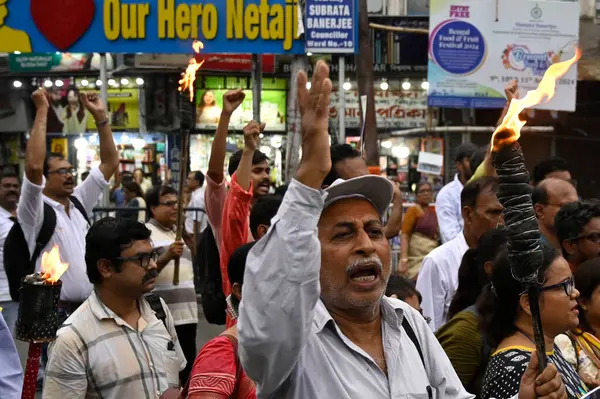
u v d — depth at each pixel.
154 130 18.95
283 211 2.18
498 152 2.18
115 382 3.76
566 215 4.78
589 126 17.52
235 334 2.98
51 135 19.53
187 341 6.34
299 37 10.84
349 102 17.31
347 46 10.77
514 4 14.60
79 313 3.87
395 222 6.52
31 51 10.81
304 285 2.16
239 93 5.02
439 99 14.59
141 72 17.77
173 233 6.84
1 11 10.73
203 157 19.05
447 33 14.52
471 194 4.92
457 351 3.75
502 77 14.65
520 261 2.17
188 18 10.82
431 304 4.98
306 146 2.18
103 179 6.59
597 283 3.87
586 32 16.17
